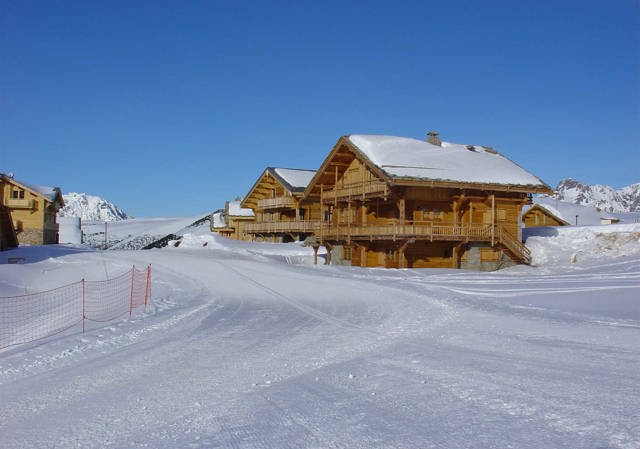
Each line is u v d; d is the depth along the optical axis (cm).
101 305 2538
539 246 4444
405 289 2717
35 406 983
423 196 4175
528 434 707
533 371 1060
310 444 712
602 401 834
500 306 2144
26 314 2388
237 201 8925
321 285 2972
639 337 1432
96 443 764
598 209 9250
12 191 6081
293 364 1242
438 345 1409
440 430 741
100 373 1223
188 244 5938
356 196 4412
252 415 855
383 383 1020
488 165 4462
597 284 2623
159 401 972
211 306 2331
